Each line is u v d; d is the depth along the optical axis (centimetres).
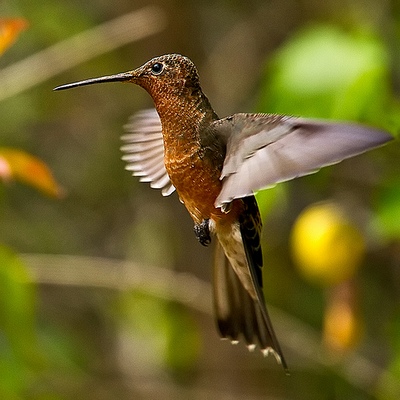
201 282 1027
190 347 1066
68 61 879
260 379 1052
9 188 1127
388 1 934
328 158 371
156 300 1115
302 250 813
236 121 481
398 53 873
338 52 731
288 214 1069
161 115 491
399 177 752
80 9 1109
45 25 1080
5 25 625
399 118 721
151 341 1149
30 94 1093
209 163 486
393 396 916
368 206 836
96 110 1126
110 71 1086
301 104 727
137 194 1148
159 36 1025
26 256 903
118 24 933
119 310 1145
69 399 995
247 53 1077
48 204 1148
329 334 845
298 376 1053
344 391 1038
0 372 773
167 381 1076
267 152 398
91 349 1130
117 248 1159
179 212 1055
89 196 1155
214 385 1052
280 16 1091
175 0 1021
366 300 1049
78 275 918
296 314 1052
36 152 1143
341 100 719
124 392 1041
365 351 1055
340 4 1028
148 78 489
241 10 1112
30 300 750
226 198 395
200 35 1075
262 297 507
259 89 1049
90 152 1148
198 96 491
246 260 512
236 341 534
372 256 1023
